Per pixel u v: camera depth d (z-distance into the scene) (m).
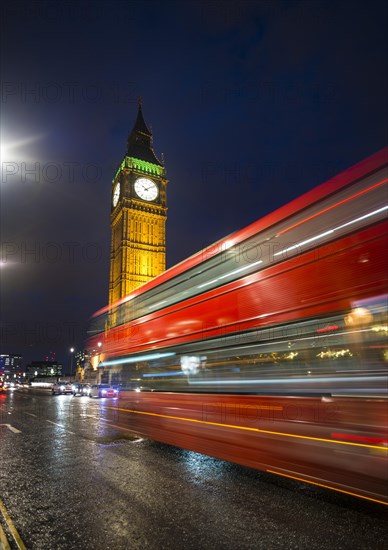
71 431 13.01
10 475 7.36
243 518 4.89
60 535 4.57
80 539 4.45
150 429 11.03
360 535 4.30
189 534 4.50
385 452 4.68
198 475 7.01
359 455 4.98
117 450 9.55
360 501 5.11
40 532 4.67
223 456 7.41
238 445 7.04
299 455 5.78
